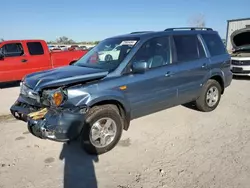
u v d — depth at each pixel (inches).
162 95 177.2
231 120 202.4
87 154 147.9
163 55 179.8
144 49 167.5
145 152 148.9
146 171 128.0
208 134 174.4
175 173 125.1
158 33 181.8
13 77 366.0
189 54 198.7
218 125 191.8
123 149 153.6
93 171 129.4
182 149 151.6
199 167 130.0
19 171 130.0
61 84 134.2
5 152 151.4
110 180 121.0
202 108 221.0
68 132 131.4
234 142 159.6
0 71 352.8
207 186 113.7
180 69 186.4
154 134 176.6
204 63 206.7
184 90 193.5
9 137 174.4
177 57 188.5
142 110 168.6
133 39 173.3
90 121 140.1
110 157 144.1
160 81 172.7
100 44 197.9
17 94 327.9
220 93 231.1
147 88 165.5
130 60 158.7
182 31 199.9
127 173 126.8
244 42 460.4
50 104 134.5
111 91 145.6
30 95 146.9
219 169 127.7
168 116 215.0
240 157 139.5
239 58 403.5
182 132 179.2
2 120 213.3
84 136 140.4
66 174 126.6
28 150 153.9
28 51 378.0
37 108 144.3
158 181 118.8
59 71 160.9
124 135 175.5
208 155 142.9
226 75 230.8
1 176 125.3
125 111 157.0
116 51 170.7
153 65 172.6
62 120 129.8
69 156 145.9
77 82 137.8
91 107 144.3
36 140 168.7
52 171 129.9
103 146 148.1
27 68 376.5
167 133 177.9
